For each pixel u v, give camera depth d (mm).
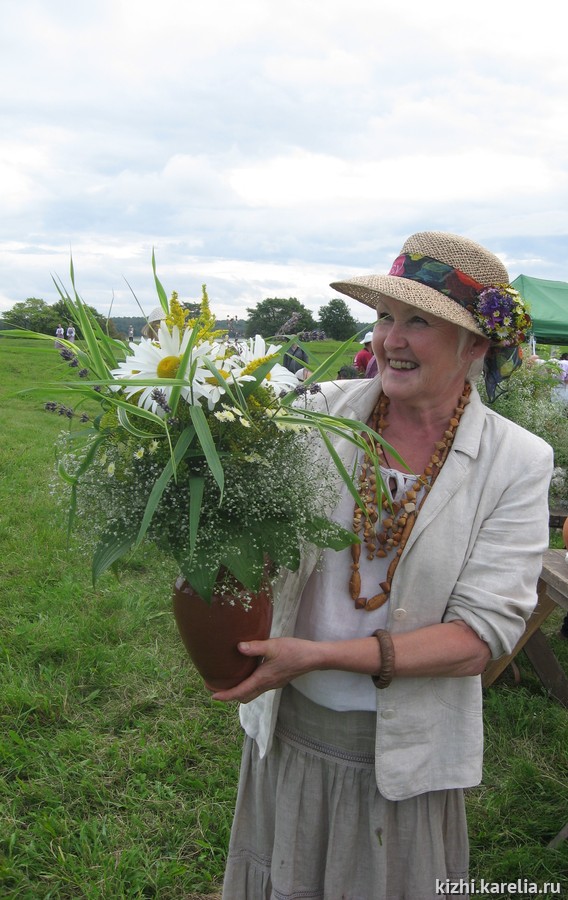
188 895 2229
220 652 1226
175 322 1170
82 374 1189
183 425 1125
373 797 1408
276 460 1156
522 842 2463
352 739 1421
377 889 1416
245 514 1146
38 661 3539
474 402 1446
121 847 2404
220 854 2377
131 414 1135
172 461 1018
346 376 1657
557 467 4023
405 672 1293
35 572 4543
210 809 2572
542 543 1369
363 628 1394
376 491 1354
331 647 1281
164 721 3068
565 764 2861
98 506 1162
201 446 1085
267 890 1562
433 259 1373
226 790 2652
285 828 1465
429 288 1346
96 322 1245
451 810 1481
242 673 1264
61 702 3172
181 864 2328
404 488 1395
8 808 2555
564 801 2631
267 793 1540
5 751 2812
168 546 1148
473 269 1357
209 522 1126
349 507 1403
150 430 1121
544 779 2752
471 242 1387
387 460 1435
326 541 1255
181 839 2436
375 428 1474
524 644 3352
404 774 1367
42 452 7852
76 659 3539
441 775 1411
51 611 3992
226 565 1122
